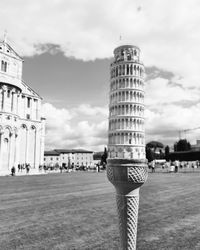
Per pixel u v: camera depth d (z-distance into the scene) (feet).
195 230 32.86
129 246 9.33
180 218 39.29
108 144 371.35
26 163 222.89
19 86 217.97
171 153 463.01
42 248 26.11
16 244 27.25
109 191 73.92
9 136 194.90
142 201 55.77
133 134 357.41
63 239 29.01
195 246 26.99
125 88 368.07
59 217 39.63
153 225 35.29
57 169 307.99
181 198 60.23
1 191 73.77
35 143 243.81
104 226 34.50
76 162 577.43
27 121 237.04
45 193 69.05
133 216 9.40
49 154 552.82
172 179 126.00
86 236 30.12
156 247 26.73
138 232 32.01
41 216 40.22
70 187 86.22
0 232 31.60
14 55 220.43
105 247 26.45
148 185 93.71
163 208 47.47
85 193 69.15
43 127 267.59
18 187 86.38
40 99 252.42
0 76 203.82
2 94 194.49
